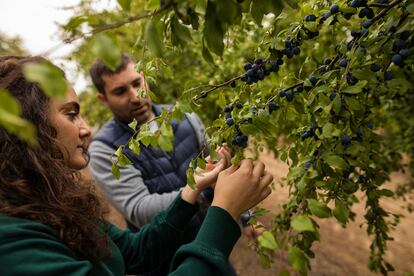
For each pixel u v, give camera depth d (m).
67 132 0.90
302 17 0.94
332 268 3.67
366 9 0.85
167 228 1.23
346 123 0.83
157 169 1.82
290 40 0.90
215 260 0.77
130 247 1.26
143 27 0.57
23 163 0.79
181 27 0.56
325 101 0.78
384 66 0.86
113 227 1.31
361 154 0.86
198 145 1.97
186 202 1.25
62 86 0.33
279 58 0.92
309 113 0.85
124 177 1.75
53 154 0.86
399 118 2.24
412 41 0.83
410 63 0.99
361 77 0.76
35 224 0.72
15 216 0.73
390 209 4.96
